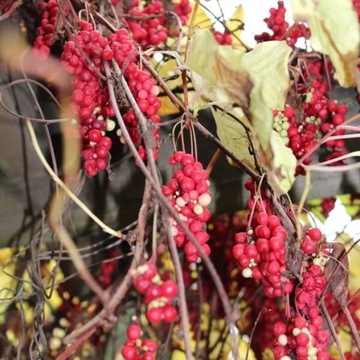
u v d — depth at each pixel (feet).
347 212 2.94
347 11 1.75
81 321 2.87
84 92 2.02
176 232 1.79
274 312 2.97
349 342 2.76
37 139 2.33
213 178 2.37
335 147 2.38
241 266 1.91
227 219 3.11
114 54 1.97
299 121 2.29
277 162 1.71
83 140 2.13
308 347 1.85
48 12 2.27
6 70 2.26
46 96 2.31
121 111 2.13
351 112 2.47
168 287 1.59
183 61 2.10
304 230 1.96
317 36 1.81
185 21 2.83
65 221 2.36
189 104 1.94
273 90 1.87
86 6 2.16
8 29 2.27
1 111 2.25
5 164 2.31
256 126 1.71
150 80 1.94
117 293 1.65
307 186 1.90
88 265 2.60
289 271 1.87
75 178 2.29
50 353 2.81
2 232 2.44
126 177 2.38
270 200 1.94
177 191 1.83
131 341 1.68
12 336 2.91
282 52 1.87
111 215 2.42
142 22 2.60
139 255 1.65
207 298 3.07
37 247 2.51
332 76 2.49
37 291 2.44
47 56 2.17
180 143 2.37
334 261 1.98
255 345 3.03
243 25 2.82
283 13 2.57
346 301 2.00
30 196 2.38
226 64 1.71
